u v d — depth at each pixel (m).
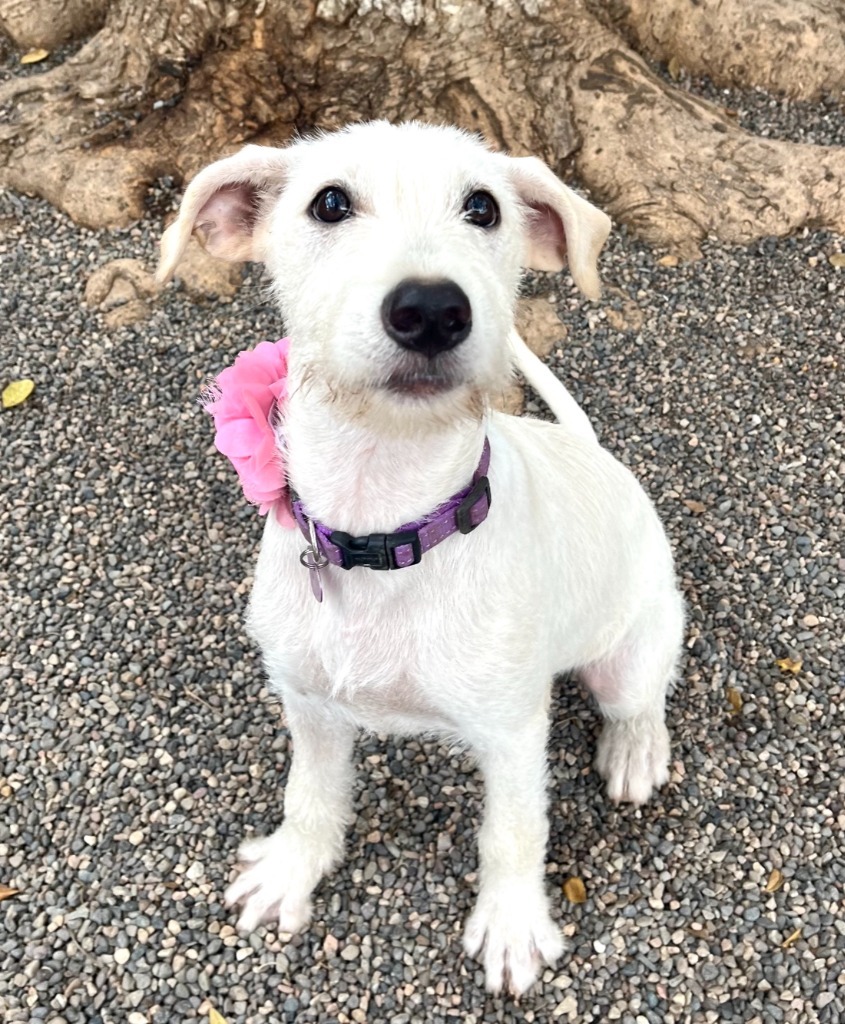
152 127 0.98
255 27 0.92
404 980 0.53
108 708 0.64
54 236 0.96
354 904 0.55
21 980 0.52
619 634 0.56
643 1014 0.51
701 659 0.67
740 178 0.94
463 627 0.42
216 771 0.61
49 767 0.61
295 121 0.96
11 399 0.82
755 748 0.62
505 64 0.95
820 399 0.83
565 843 0.58
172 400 0.83
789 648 0.67
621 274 0.92
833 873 0.56
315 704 0.50
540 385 0.65
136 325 0.88
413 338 0.34
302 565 0.44
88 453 0.79
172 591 0.70
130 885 0.56
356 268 0.35
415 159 0.38
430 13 0.91
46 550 0.73
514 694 0.45
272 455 0.42
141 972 0.53
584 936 0.54
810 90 1.07
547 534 0.47
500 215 0.41
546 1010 0.52
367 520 0.41
